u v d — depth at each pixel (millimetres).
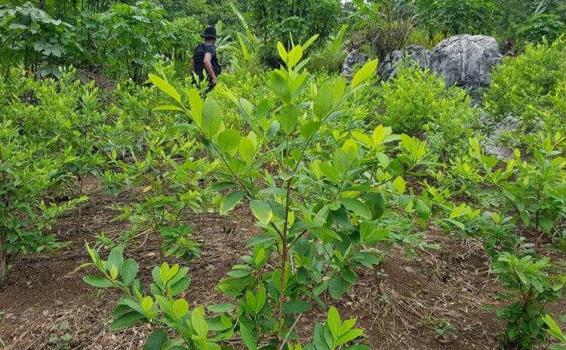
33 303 2889
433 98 5078
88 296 2939
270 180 1764
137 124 4012
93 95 3992
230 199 1385
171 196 2904
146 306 1356
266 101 1535
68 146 3436
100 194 4254
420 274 3291
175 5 21188
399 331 2738
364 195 1648
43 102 3988
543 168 2379
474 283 3291
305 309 1605
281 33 11656
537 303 2496
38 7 6215
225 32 16641
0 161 2879
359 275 3152
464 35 9188
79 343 2574
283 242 1541
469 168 2953
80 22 6488
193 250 2836
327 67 10180
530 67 6168
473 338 2740
